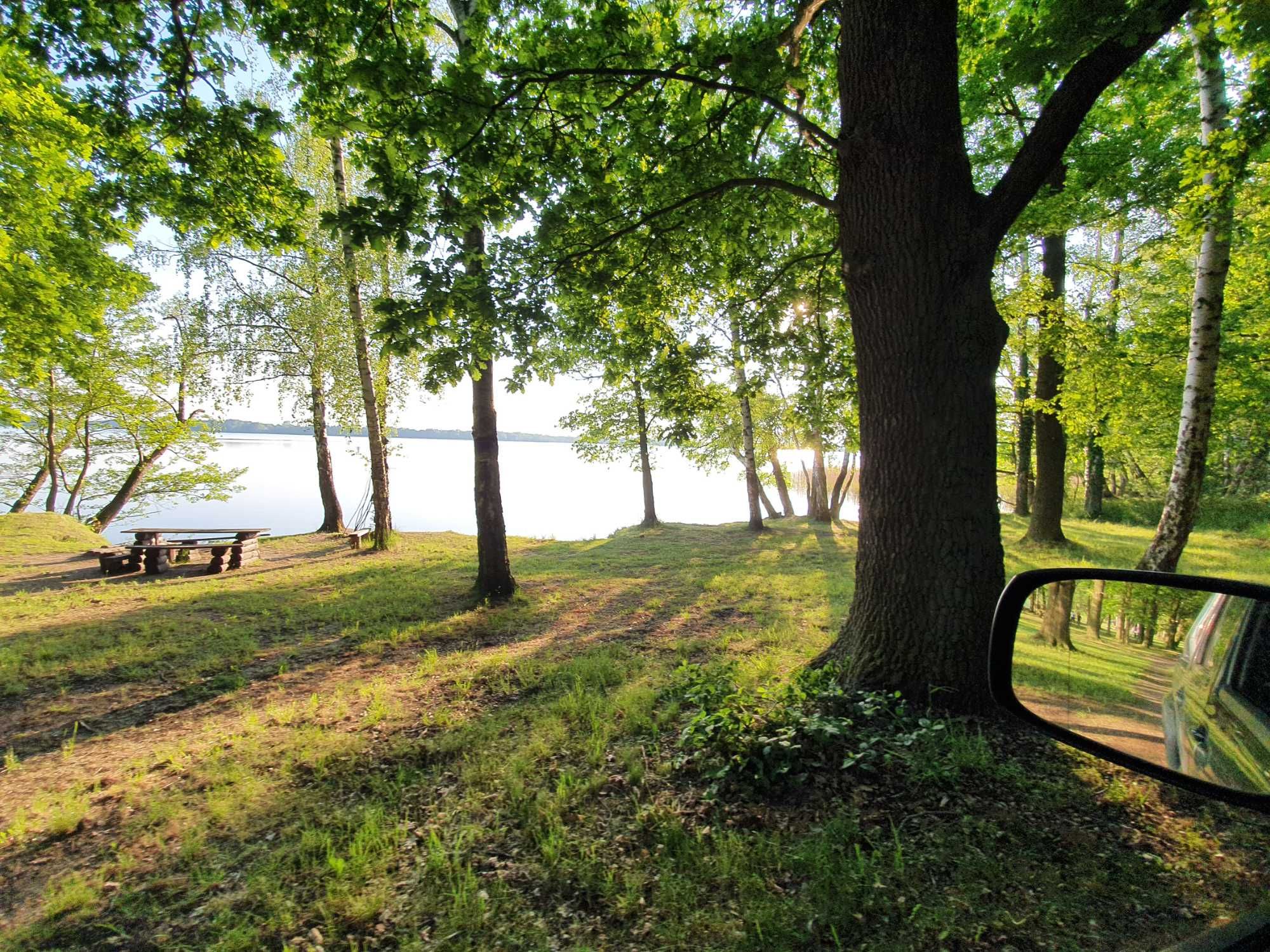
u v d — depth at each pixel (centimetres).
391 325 503
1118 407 1236
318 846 310
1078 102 368
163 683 608
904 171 392
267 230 793
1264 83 561
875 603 418
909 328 395
